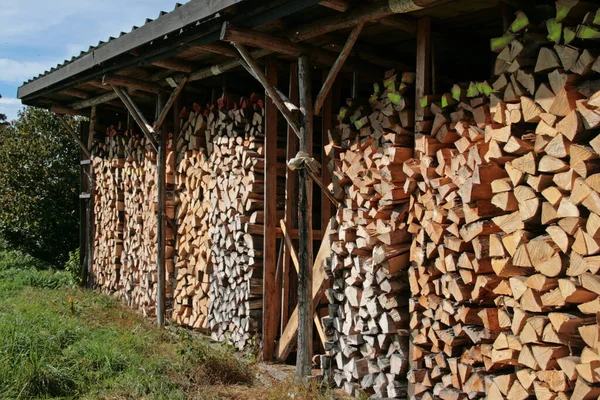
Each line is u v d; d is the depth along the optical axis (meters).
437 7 4.33
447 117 4.23
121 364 5.57
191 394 5.05
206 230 7.27
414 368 4.34
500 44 3.73
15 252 12.48
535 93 3.39
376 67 5.64
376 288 4.67
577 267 3.02
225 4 4.73
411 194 4.49
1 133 13.50
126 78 7.41
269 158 6.09
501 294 3.63
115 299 9.41
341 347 5.08
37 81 8.74
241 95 7.18
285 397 4.79
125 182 9.26
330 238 5.36
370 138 4.89
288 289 6.05
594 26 3.05
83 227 11.12
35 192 12.61
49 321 6.56
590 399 2.97
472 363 3.80
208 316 7.12
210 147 7.18
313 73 6.49
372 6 4.28
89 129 10.72
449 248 3.92
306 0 4.30
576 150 3.01
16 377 4.83
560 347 3.16
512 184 3.47
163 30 5.61
